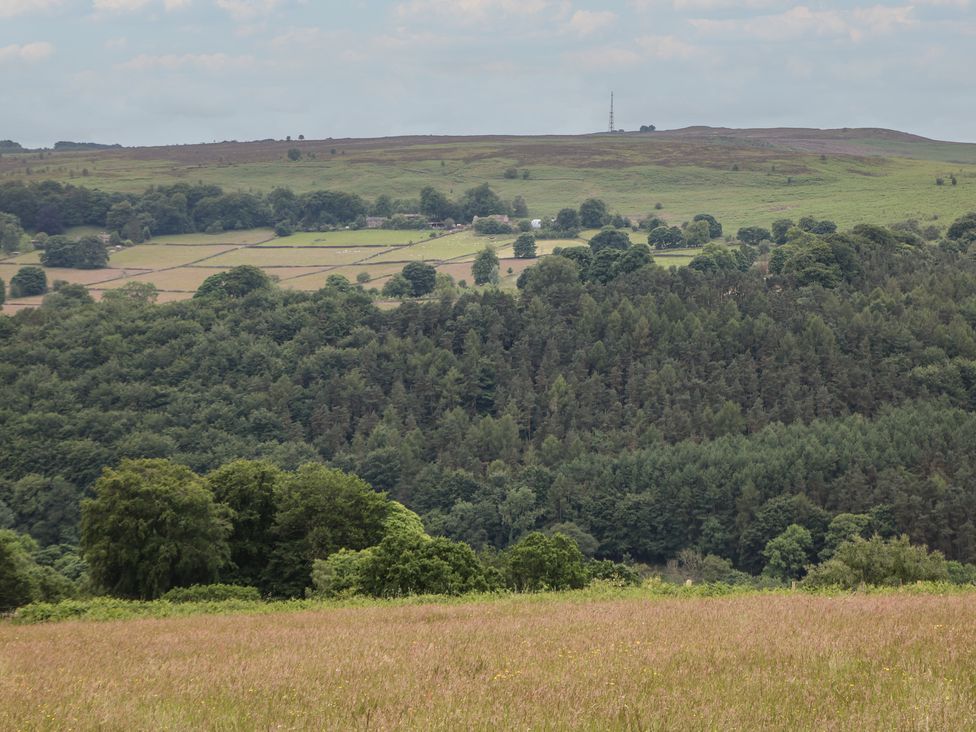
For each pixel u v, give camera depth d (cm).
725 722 1666
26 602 7238
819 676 2045
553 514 15325
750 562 13838
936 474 13675
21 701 2030
